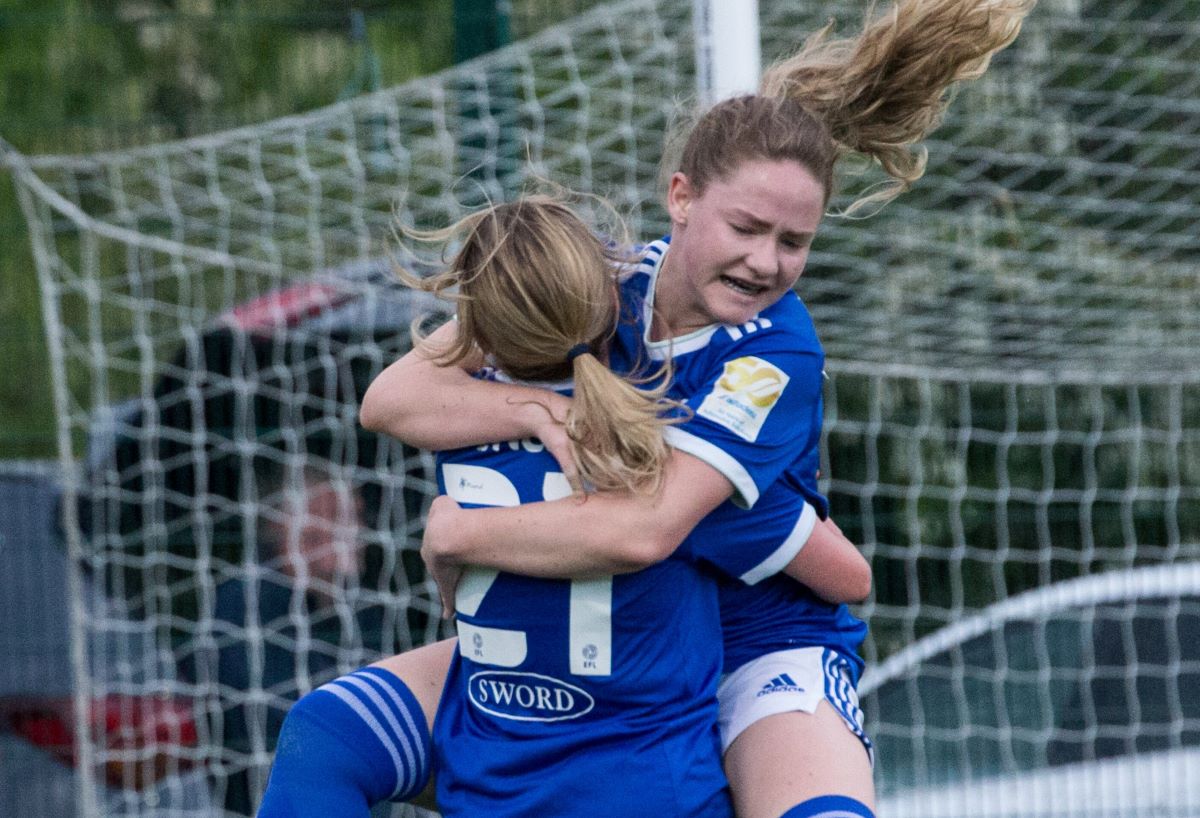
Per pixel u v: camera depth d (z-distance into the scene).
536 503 9.56
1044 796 20.45
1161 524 27.70
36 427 26.14
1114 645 21.41
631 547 9.27
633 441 9.30
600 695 9.63
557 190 10.88
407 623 21.08
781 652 10.51
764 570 10.23
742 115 9.73
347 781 10.19
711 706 9.94
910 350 24.25
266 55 29.95
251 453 20.88
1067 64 26.66
